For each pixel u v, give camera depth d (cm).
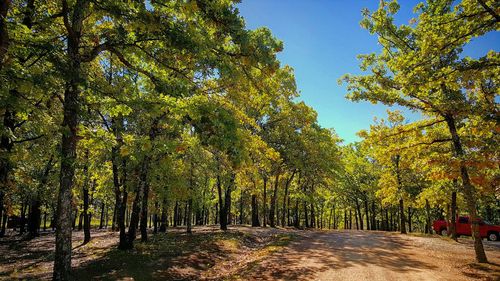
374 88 1628
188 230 2523
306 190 4397
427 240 2292
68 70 805
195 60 1034
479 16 945
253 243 2225
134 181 1784
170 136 1678
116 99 1004
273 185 4409
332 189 4869
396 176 2897
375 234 2855
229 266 1510
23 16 976
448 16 993
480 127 1185
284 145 3244
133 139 1112
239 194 4878
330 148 3738
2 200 1641
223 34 965
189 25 940
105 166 1894
